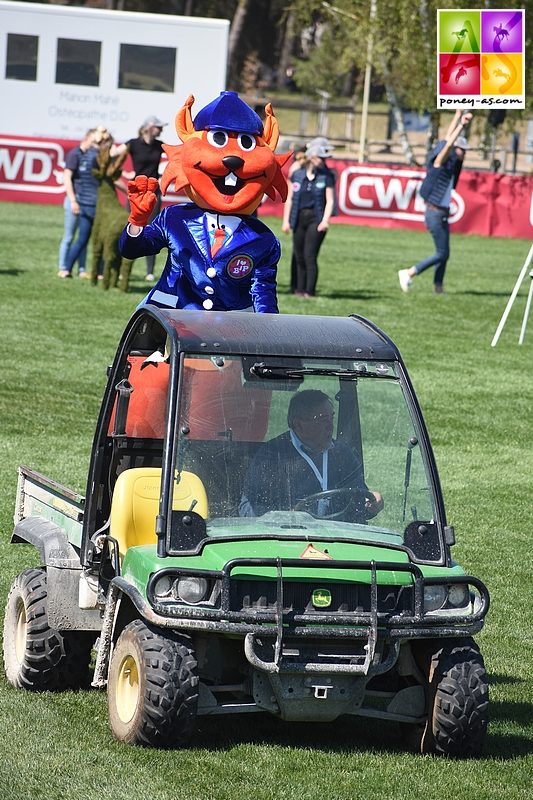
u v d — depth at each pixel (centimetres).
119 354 1234
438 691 1100
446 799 1020
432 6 7375
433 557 1114
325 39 13062
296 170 3950
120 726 1093
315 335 1184
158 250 1536
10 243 4909
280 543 1083
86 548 1202
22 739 1099
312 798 1003
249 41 14575
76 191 4006
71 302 3662
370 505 1138
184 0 14088
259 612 1050
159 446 1243
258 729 1177
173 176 1525
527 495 2184
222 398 1123
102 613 1224
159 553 1069
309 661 1059
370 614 1058
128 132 6469
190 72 6406
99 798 977
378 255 5466
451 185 4250
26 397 2609
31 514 1402
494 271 5244
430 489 1134
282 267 4844
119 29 6347
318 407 1145
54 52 6372
